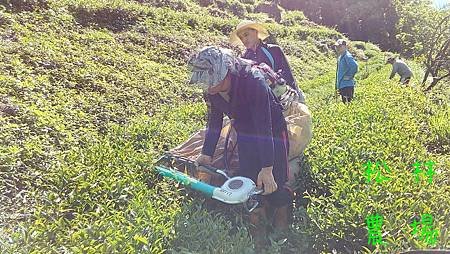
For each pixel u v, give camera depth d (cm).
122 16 891
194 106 549
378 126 403
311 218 262
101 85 568
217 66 251
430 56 913
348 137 365
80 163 321
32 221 270
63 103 481
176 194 301
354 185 280
